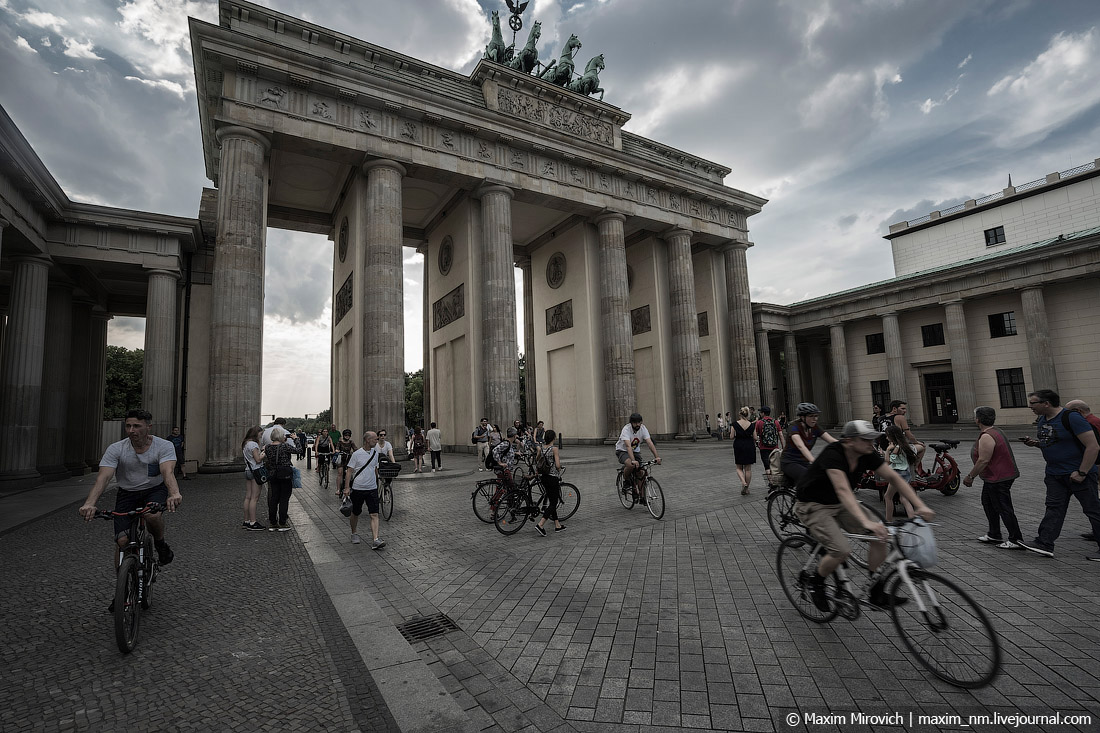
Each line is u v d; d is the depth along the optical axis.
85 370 31.69
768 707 4.14
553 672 4.86
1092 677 4.40
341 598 6.96
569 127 38.97
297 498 17.05
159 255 26.69
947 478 13.22
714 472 20.23
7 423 22.06
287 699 4.46
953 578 7.04
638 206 41.09
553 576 7.82
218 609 6.73
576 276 42.94
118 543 5.78
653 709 4.18
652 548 9.23
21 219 21.16
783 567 6.27
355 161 30.50
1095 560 7.59
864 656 4.95
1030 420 39.78
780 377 65.94
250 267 25.44
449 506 14.45
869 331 51.44
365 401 28.50
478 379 34.84
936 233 55.72
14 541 10.73
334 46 31.14
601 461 26.59
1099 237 34.94
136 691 4.62
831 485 5.49
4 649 5.52
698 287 49.41
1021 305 40.62
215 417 23.83
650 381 44.66
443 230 40.59
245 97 26.47
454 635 5.80
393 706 4.25
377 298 28.88
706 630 5.65
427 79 34.53
